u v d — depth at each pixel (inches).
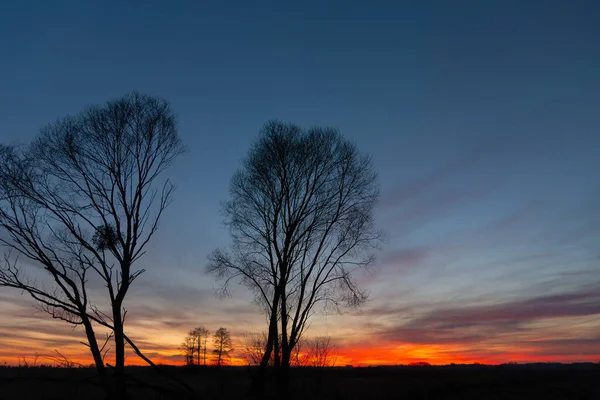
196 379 1056.8
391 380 1384.1
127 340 815.1
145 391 949.2
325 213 1051.9
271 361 1009.5
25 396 825.5
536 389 1219.9
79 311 827.4
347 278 1031.6
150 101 930.7
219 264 1063.0
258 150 1079.6
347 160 1064.8
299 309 1018.7
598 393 1163.3
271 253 1056.2
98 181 879.1
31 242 822.5
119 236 870.4
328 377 1007.6
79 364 810.8
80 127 883.4
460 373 1962.4
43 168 857.5
